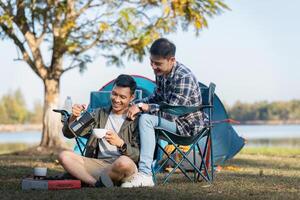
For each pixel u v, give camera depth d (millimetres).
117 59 13375
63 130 5520
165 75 5652
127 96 5379
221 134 8977
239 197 4734
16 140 37406
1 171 7203
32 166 8258
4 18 12039
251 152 13414
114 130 5402
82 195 4699
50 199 4562
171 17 12703
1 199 4578
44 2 12969
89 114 5461
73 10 13000
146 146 5281
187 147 7508
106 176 5184
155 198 4605
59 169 7926
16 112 70500
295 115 72938
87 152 5434
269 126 72688
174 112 5461
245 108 72188
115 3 13070
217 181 5867
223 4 12562
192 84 5586
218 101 8906
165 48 5523
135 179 5227
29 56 13516
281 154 12688
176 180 6047
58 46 13070
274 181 6020
